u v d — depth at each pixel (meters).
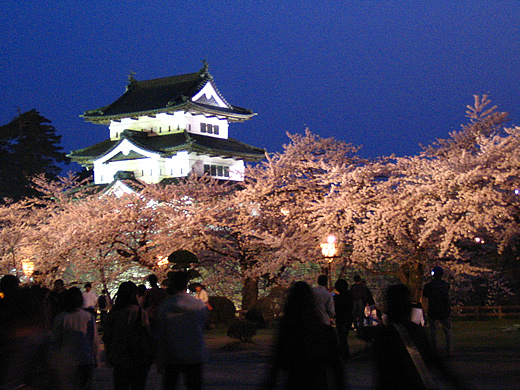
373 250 26.81
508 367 11.48
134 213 30.97
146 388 10.95
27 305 4.77
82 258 31.81
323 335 5.66
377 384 5.34
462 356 13.22
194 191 33.28
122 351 8.19
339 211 27.95
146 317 8.41
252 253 31.56
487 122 30.02
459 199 25.02
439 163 26.23
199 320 7.69
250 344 18.05
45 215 39.03
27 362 4.62
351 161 31.89
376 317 20.75
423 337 5.30
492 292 31.27
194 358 7.56
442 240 26.55
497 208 23.38
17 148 76.88
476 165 24.83
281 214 31.17
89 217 31.77
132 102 63.53
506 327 20.95
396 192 27.42
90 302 18.36
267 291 36.91
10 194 72.56
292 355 5.59
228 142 62.28
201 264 31.77
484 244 28.64
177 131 59.72
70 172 40.09
